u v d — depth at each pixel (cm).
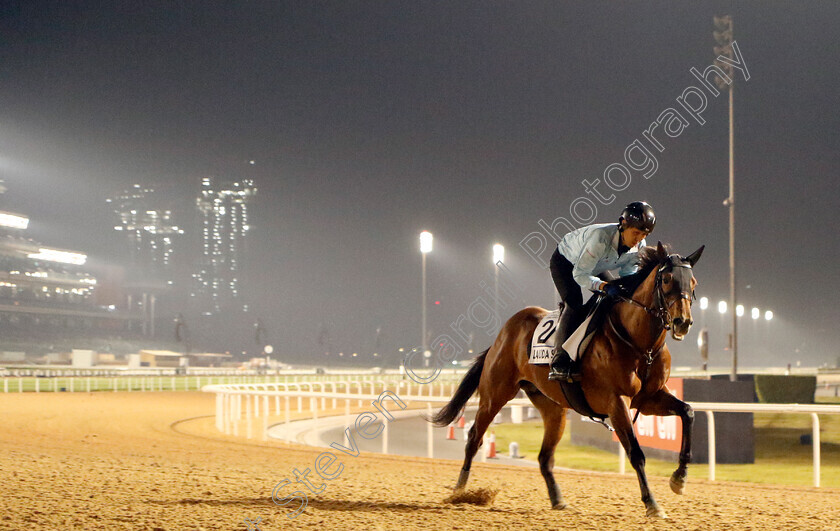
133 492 568
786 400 2028
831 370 5297
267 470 798
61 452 1002
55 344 8712
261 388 3039
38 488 573
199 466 830
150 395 2802
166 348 10219
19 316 8688
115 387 3203
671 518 475
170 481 648
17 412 1850
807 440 1432
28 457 884
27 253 8988
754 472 1062
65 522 433
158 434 1419
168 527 425
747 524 455
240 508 500
